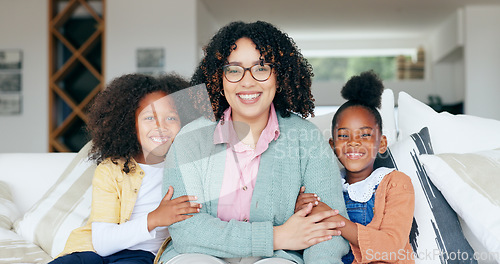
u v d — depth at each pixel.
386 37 7.54
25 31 4.82
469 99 5.88
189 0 4.75
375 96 1.52
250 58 1.40
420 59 7.26
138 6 4.77
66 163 1.86
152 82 1.59
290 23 6.56
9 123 4.83
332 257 1.26
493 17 5.84
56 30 4.79
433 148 1.67
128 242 1.37
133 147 1.53
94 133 1.59
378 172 1.46
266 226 1.28
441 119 1.71
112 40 4.77
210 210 1.38
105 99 1.59
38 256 1.53
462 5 5.78
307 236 1.27
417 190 1.46
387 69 7.90
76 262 1.32
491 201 1.36
